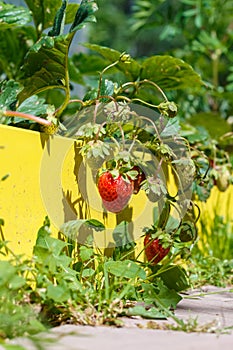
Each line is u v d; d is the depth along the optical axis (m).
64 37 2.19
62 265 1.94
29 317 1.59
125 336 1.55
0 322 1.52
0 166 1.89
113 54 3.10
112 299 1.88
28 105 2.46
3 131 1.91
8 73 3.38
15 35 3.33
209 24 5.34
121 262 2.09
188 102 5.20
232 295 2.61
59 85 2.40
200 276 2.94
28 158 1.99
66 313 1.75
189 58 5.22
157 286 2.15
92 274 2.06
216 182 3.40
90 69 3.89
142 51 12.50
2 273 1.67
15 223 1.94
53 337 1.50
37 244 1.94
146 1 5.34
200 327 1.69
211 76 5.62
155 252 2.36
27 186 1.99
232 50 6.38
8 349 1.35
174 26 5.27
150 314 1.86
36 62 2.31
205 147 3.31
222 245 3.52
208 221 3.48
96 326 1.71
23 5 3.92
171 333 1.62
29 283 1.87
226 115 5.34
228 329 1.72
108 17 10.13
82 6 2.27
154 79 3.14
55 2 3.03
